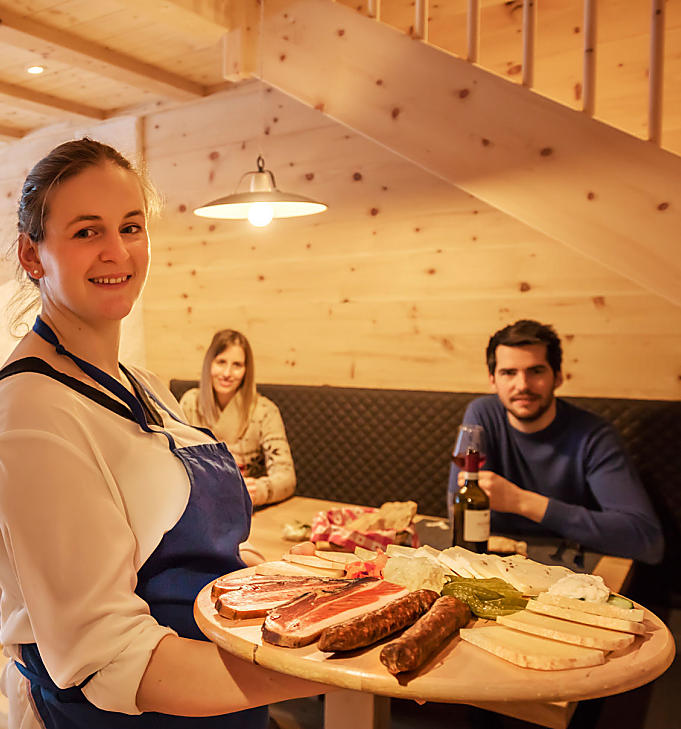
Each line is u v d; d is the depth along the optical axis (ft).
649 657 2.27
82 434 2.92
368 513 5.88
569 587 2.70
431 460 9.44
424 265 9.80
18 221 3.24
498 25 8.93
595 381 8.73
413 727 5.51
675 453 7.76
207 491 3.37
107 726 2.96
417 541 5.73
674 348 8.25
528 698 2.05
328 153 10.42
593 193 6.34
